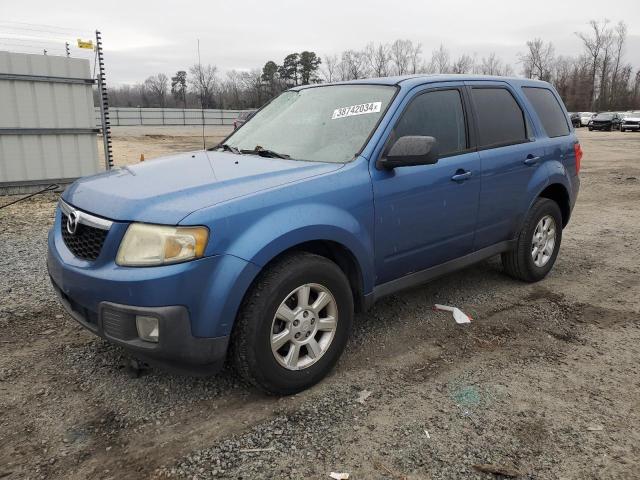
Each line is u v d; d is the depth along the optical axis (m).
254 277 2.87
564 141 5.36
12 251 6.20
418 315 4.43
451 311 4.51
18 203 9.53
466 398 3.19
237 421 2.96
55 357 3.65
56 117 10.52
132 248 2.76
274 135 4.16
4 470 2.56
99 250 2.88
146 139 35.69
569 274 5.62
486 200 4.39
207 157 3.90
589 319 4.44
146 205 2.84
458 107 4.29
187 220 2.71
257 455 2.67
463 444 2.76
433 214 3.92
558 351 3.83
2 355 3.67
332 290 3.27
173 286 2.67
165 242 2.69
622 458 2.66
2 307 4.48
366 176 3.46
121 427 2.90
